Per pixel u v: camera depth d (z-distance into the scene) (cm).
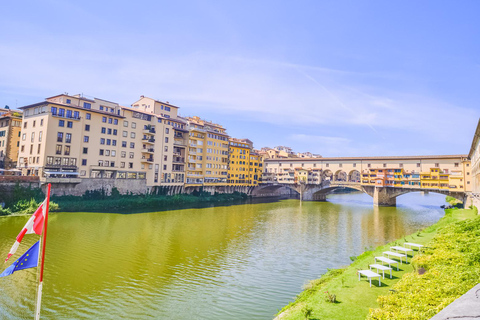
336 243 5019
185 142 10650
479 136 6309
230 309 2564
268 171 15425
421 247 3180
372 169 11838
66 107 7144
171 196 9388
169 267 3572
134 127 8738
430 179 10156
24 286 2875
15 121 8038
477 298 443
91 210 6944
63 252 3931
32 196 6372
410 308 1477
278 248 4616
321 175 13338
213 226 6153
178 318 2398
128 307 2559
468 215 6216
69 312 2433
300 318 1886
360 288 2383
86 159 7531
